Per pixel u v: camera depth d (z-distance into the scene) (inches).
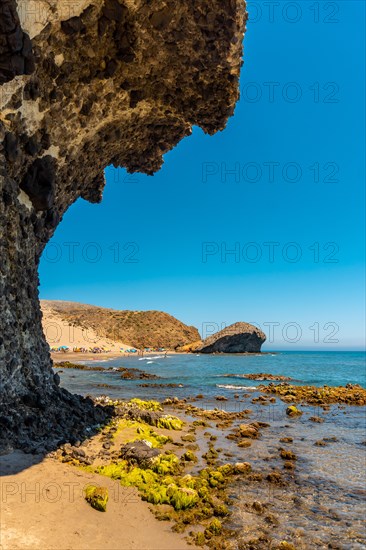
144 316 6023.6
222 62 518.3
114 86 530.6
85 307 6382.9
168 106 614.5
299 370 2404.0
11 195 445.1
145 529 285.0
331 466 493.0
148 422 619.5
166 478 374.0
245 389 1304.1
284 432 676.1
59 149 530.0
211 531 299.6
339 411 917.8
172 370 2102.6
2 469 319.6
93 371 1882.4
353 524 335.3
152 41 480.7
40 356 526.0
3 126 418.0
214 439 586.9
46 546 232.1
